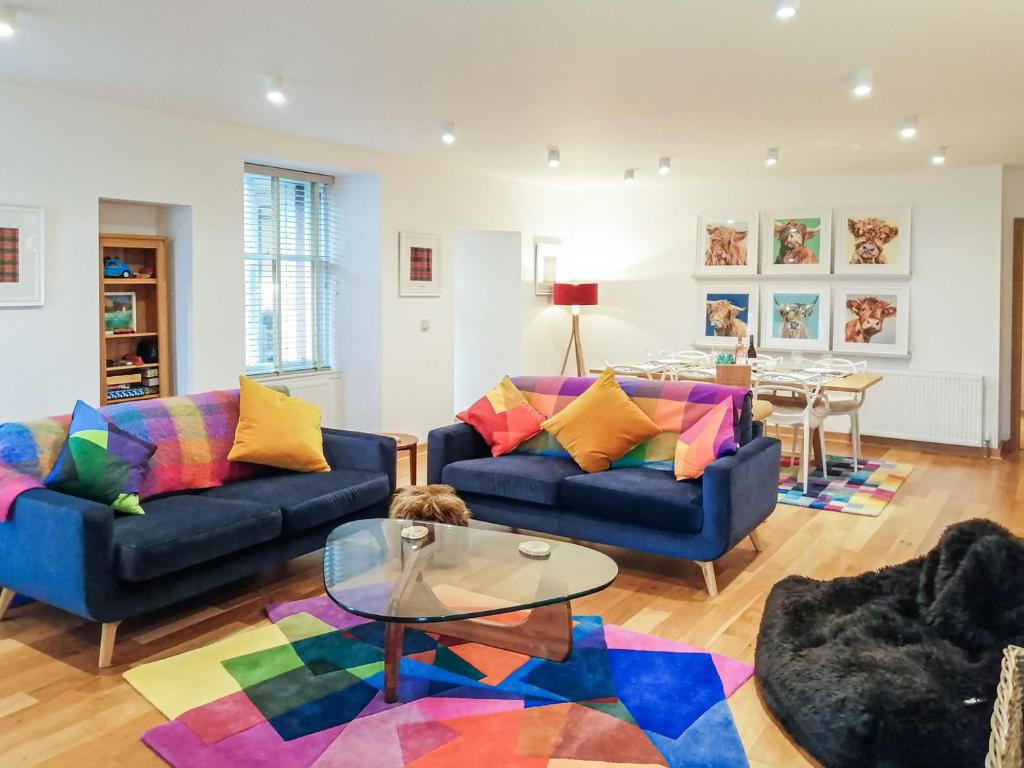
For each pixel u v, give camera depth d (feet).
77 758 7.89
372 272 21.44
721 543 11.96
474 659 10.03
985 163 22.11
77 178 15.11
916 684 8.18
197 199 17.19
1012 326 23.56
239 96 15.02
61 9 10.43
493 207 25.23
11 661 9.91
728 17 10.55
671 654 10.21
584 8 10.25
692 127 17.38
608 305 28.94
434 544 10.41
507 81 13.75
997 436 23.02
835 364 23.43
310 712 8.69
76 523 9.40
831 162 22.07
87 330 15.48
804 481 18.74
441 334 23.54
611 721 8.58
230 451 13.17
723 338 26.73
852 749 7.75
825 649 9.31
